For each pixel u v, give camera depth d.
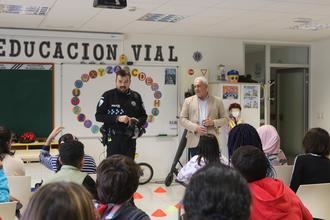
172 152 7.94
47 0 5.09
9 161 3.60
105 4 4.46
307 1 5.18
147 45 7.77
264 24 6.79
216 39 8.20
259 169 2.20
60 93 7.32
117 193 1.86
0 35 6.98
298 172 3.18
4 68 7.04
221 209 1.08
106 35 7.50
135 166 1.94
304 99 9.16
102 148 7.52
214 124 5.36
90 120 7.46
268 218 2.08
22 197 3.45
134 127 4.34
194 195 1.11
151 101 7.80
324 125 8.75
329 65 8.57
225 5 5.40
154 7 5.52
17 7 5.51
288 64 8.98
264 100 8.76
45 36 7.19
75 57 7.38
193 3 5.28
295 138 9.46
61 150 2.83
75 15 6.05
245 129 3.59
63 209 1.04
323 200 3.12
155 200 6.31
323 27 7.11
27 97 7.18
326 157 3.23
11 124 7.12
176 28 7.16
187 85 7.96
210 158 3.39
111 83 7.55
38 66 7.20
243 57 8.41
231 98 7.74
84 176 2.78
